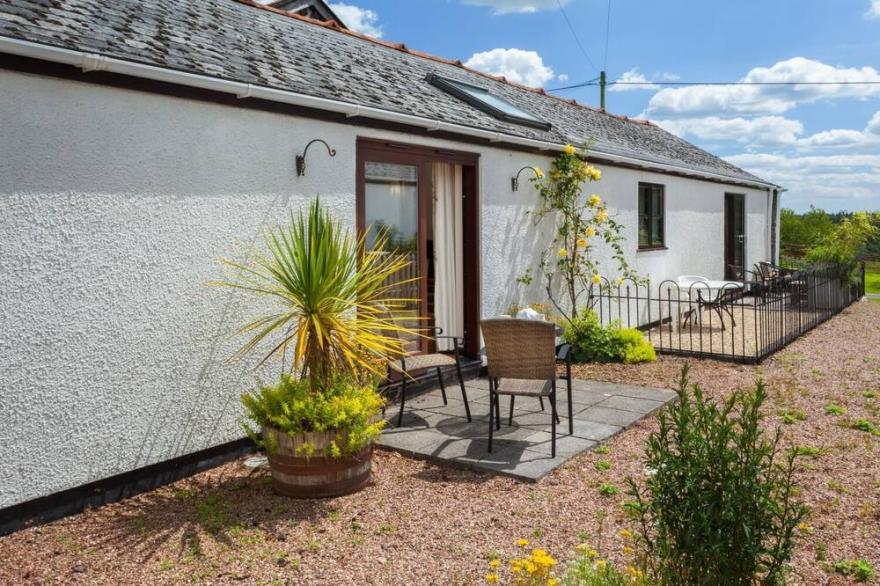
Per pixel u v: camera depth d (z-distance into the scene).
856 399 7.08
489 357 5.35
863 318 13.63
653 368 8.74
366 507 4.40
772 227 19.59
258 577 3.47
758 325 12.33
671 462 2.89
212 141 5.04
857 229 16.27
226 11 7.34
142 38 4.95
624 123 16.47
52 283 4.09
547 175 9.34
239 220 5.26
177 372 4.86
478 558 3.65
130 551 3.78
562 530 3.99
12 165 3.89
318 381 4.72
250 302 5.36
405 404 6.90
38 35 3.96
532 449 5.37
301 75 6.05
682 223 13.91
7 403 3.90
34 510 4.08
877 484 4.68
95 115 4.30
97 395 4.36
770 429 6.03
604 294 10.77
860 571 3.43
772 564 2.87
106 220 4.37
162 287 4.72
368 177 6.75
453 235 8.05
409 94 7.47
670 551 2.93
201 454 5.11
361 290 5.07
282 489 4.59
